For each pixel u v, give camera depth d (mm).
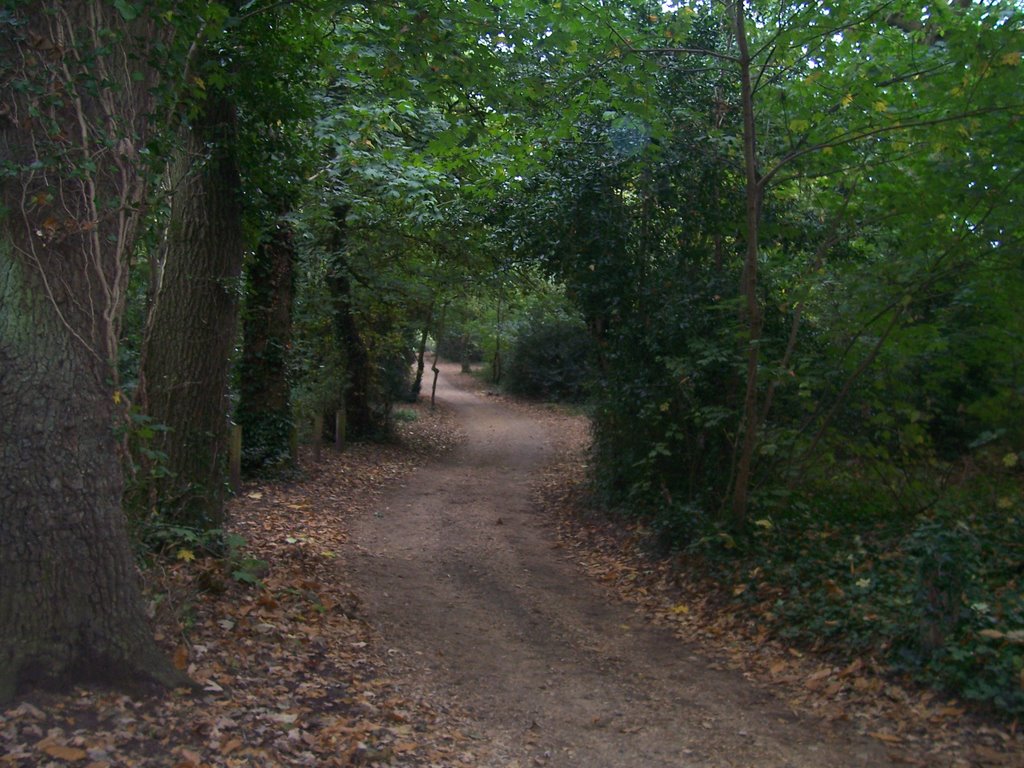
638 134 11852
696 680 7094
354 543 12008
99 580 5086
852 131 9297
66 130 5113
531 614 9148
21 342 4906
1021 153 8609
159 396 8781
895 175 9508
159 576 6762
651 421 12352
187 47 7051
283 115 9891
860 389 10461
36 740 4371
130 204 5531
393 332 25297
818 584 8531
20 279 4934
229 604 7457
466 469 21188
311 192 15328
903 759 5266
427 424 31094
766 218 11508
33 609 4840
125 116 5590
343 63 9914
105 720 4715
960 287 9594
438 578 10461
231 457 13812
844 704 6242
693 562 10273
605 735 5859
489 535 13242
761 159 11305
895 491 10469
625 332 12539
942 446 11742
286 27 9898
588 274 12922
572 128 10680
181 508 8469
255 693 5750
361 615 8445
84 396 5094
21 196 4953
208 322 9070
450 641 8008
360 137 12977
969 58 8508
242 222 9828
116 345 5391
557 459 22859
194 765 4418
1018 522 8883
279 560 9828
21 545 4840
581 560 11891
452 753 5367
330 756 4980
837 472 10875
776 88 10391
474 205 15797
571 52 9586
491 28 8906
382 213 18297
